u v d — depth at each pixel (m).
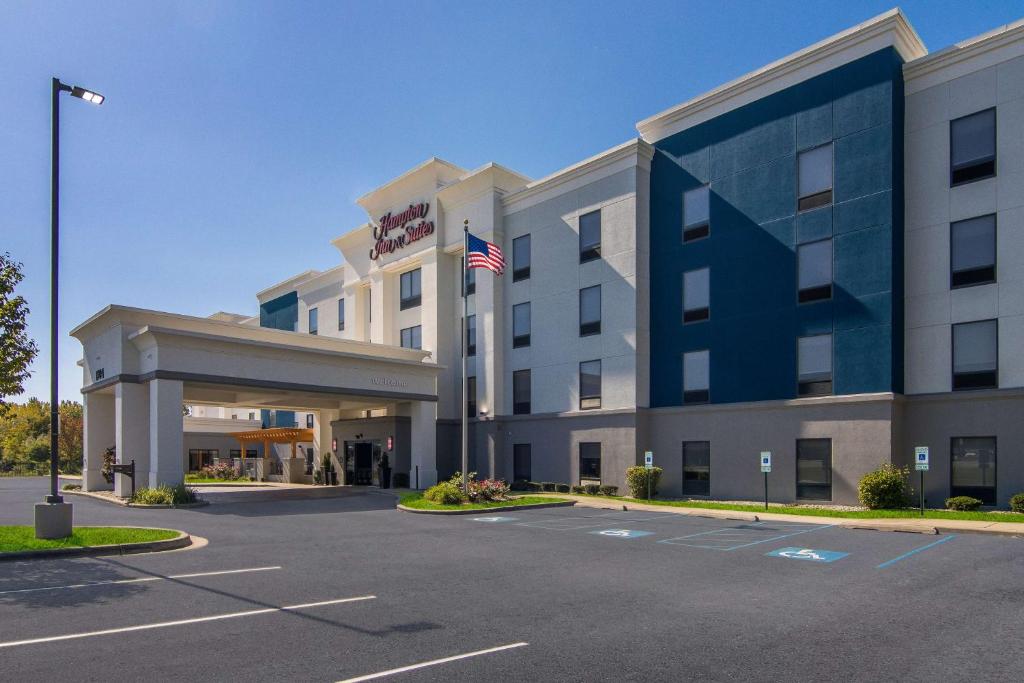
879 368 22.41
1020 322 20.47
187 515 20.41
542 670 6.47
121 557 12.88
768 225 25.75
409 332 38.53
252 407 39.22
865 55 23.50
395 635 7.66
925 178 22.75
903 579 11.04
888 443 21.92
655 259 29.45
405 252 38.59
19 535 14.18
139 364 26.34
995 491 20.58
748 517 20.62
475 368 35.06
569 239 31.80
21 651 6.97
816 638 7.60
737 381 26.16
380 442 35.38
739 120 26.97
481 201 35.06
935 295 22.23
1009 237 20.88
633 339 28.72
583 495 28.72
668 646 7.28
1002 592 10.00
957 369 21.64
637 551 14.13
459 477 29.56
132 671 6.37
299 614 8.60
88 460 29.97
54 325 14.49
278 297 53.31
